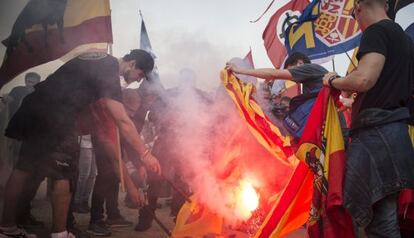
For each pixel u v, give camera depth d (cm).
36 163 324
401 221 264
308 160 259
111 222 429
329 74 258
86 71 332
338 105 268
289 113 339
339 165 248
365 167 237
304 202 278
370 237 245
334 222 251
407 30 547
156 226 436
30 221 383
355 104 254
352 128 250
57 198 323
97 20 397
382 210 239
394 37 244
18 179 325
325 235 249
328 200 245
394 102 241
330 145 254
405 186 232
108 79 334
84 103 335
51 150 322
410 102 256
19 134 326
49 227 391
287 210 275
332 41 596
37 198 543
